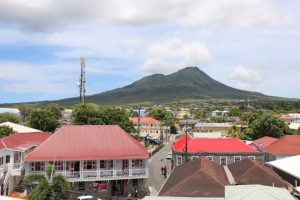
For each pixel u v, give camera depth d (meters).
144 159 59.00
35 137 69.12
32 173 52.56
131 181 59.41
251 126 118.50
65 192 45.50
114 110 100.06
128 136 61.06
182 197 39.78
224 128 150.00
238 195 35.16
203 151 69.31
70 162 56.78
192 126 183.88
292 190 42.72
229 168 57.66
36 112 113.19
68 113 181.00
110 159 57.09
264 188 36.47
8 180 53.69
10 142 59.59
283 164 54.66
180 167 57.06
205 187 43.47
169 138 156.00
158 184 65.38
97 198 51.09
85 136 59.47
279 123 114.12
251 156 69.12
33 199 43.50
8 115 134.00
